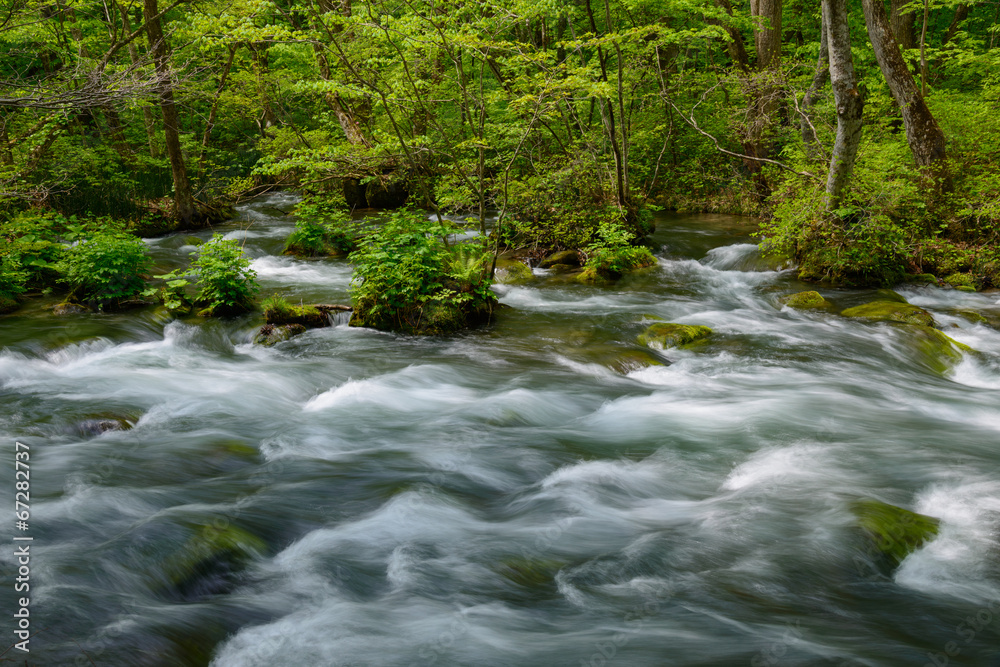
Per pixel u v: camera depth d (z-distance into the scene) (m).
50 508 4.72
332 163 12.42
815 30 22.86
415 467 5.59
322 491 5.14
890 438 6.11
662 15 17.11
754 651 3.41
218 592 3.95
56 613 3.49
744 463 5.68
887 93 16.50
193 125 24.50
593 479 5.41
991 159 13.05
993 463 5.57
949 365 8.39
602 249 12.62
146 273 11.80
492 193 13.75
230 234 16.33
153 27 14.70
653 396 7.24
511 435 6.26
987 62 15.30
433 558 4.30
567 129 15.95
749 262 13.20
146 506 4.83
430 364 8.08
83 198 16.53
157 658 3.25
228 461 5.66
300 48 18.47
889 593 3.89
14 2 13.34
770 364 8.21
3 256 10.25
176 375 7.71
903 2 18.41
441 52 12.26
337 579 4.08
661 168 21.64
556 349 8.66
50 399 6.85
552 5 11.69
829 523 4.50
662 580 4.03
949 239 12.27
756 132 17.94
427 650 3.46
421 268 9.43
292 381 7.61
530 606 3.85
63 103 9.81
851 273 11.64
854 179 11.90
